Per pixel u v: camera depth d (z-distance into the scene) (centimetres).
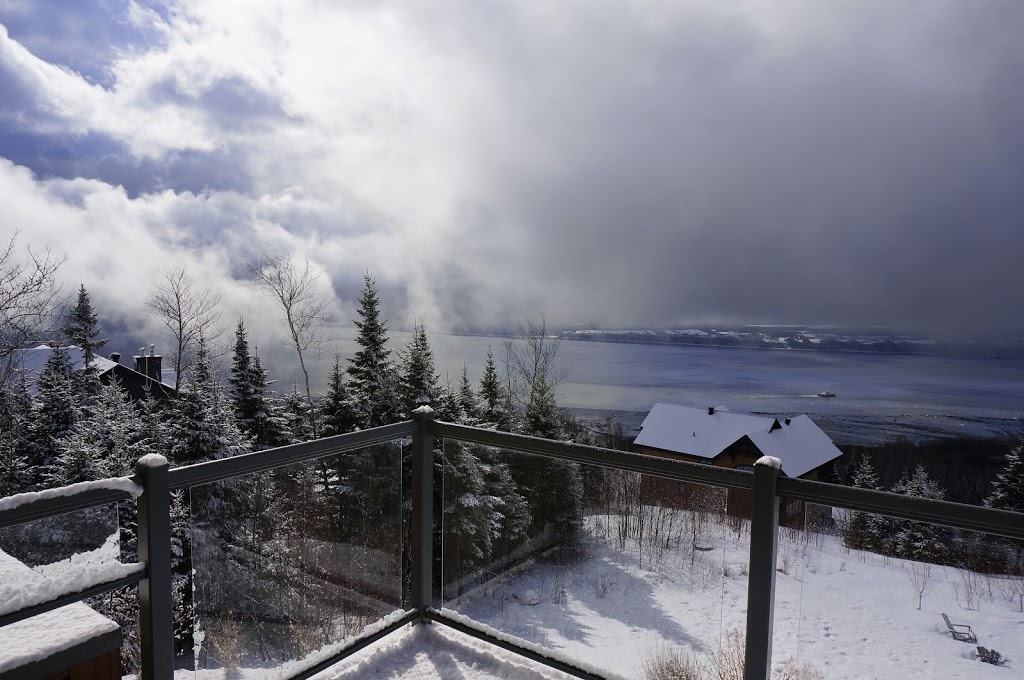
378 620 255
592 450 221
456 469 262
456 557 263
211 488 194
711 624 195
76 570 156
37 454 1691
